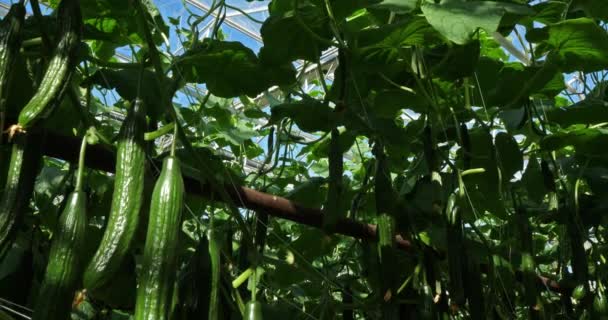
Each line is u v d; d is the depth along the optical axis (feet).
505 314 8.23
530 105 8.90
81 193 4.83
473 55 7.76
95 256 4.45
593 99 9.14
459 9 6.26
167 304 4.56
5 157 5.83
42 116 4.54
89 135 5.12
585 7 8.02
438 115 7.77
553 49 7.79
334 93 8.27
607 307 8.40
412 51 7.67
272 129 9.11
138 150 4.82
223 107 13.48
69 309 4.55
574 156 10.20
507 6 6.61
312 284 11.37
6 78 4.71
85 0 7.73
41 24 5.10
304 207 6.91
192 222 10.99
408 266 8.11
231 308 6.34
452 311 7.99
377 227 7.11
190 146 5.53
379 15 8.13
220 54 7.52
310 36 7.71
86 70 7.55
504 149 9.17
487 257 8.65
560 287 9.02
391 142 8.27
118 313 9.39
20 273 5.95
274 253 11.87
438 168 7.66
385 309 6.77
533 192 10.07
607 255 10.19
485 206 10.21
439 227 7.96
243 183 8.78
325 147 11.24
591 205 10.02
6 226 4.70
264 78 8.05
